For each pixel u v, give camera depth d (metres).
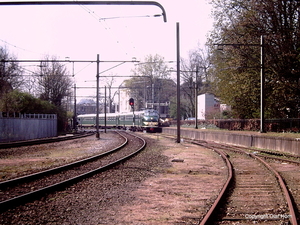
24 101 39.53
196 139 38.75
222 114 51.34
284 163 16.27
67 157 19.16
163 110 85.31
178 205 8.27
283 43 30.11
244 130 37.19
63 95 53.09
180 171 13.97
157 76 75.25
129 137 40.69
